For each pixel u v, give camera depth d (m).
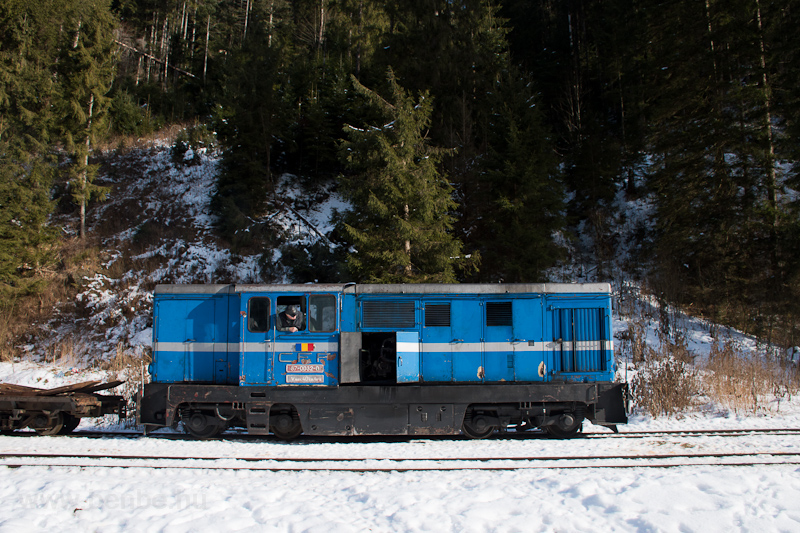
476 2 24.64
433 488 6.01
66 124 20.78
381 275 13.97
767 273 17.48
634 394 11.57
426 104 15.05
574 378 9.07
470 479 6.41
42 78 20.73
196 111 33.31
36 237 18.56
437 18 23.83
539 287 9.23
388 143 14.15
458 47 24.14
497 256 18.06
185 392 8.81
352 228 13.84
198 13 41.69
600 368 9.12
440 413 8.73
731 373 12.46
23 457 7.70
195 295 9.41
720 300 17.66
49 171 19.77
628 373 13.62
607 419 8.77
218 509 5.34
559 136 25.97
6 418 9.30
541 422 8.91
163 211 23.11
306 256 20.14
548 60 29.75
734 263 17.86
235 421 9.54
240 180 22.83
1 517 5.12
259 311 8.95
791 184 17.17
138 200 23.89
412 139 14.45
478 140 23.12
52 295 18.64
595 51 29.53
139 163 26.94
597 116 25.81
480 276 19.11
